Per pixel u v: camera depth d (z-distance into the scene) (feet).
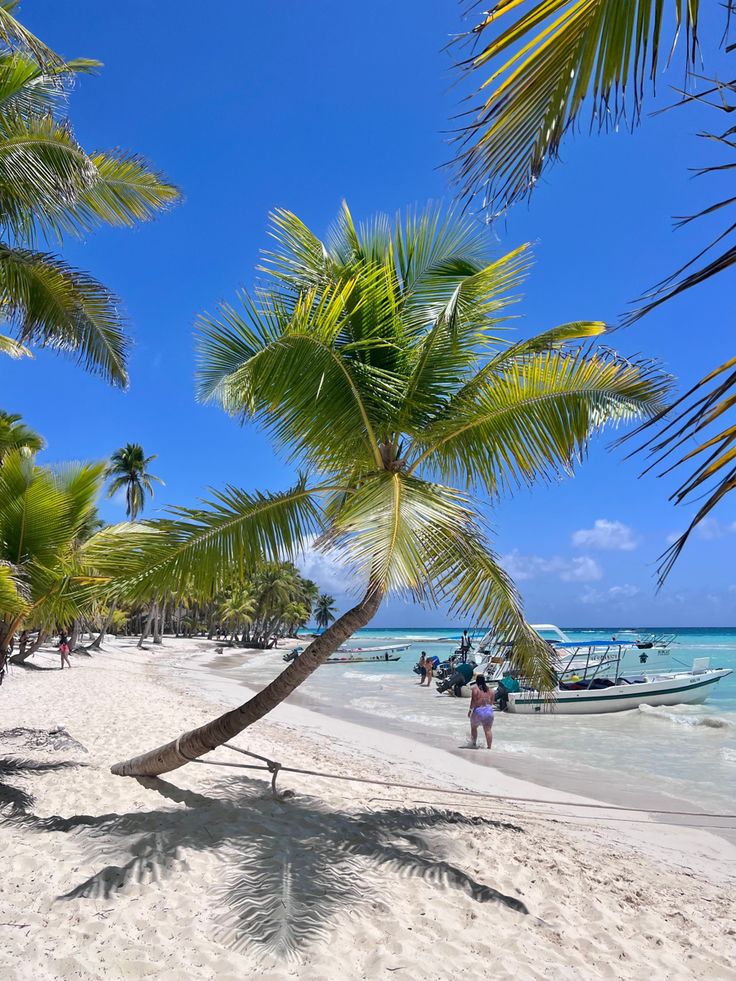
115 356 28.71
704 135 4.83
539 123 5.96
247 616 290.35
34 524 25.82
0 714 47.62
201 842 19.03
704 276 4.57
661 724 64.54
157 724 45.19
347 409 20.16
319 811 23.65
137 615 250.57
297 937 14.15
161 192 27.68
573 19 5.55
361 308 21.18
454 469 22.06
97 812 21.79
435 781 38.29
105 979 12.43
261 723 57.62
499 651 23.94
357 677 127.85
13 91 23.15
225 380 17.52
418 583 15.94
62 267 26.50
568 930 16.31
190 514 19.66
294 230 21.75
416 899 16.92
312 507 21.06
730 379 4.54
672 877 23.03
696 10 5.01
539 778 41.47
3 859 17.49
